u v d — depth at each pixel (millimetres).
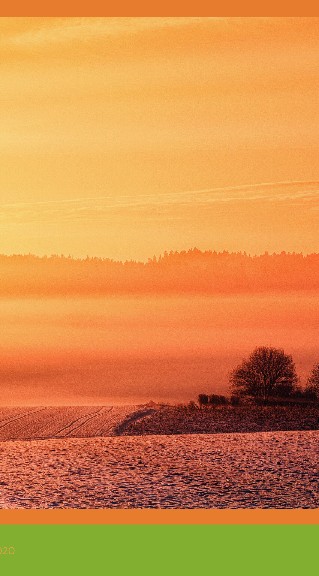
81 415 69812
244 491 27016
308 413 65438
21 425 64938
